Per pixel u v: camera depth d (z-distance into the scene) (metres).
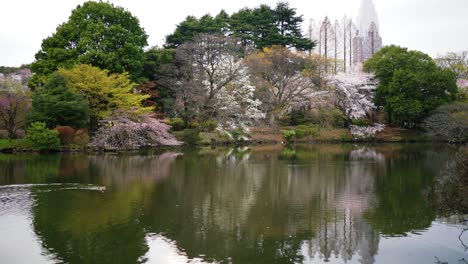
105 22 39.34
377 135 47.53
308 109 50.06
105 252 9.67
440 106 42.59
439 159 28.33
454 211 10.08
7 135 34.22
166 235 10.93
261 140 44.38
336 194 16.25
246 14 66.69
